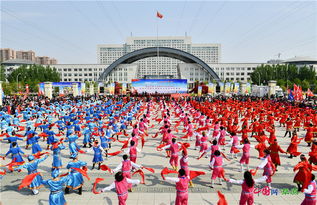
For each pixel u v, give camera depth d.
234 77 127.19
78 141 19.12
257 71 102.06
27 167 9.59
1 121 22.17
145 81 68.44
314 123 20.88
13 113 32.66
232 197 9.38
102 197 9.46
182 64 113.50
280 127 26.16
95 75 127.31
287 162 13.84
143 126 18.52
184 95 65.88
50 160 14.12
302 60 135.50
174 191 10.00
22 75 94.00
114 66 106.19
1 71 90.31
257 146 13.07
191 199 9.22
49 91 56.97
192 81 113.56
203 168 12.73
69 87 68.06
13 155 11.99
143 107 36.75
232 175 11.66
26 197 9.49
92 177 11.51
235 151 13.90
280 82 79.56
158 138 20.41
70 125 17.83
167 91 68.62
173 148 11.98
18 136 15.06
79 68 127.12
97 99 51.47
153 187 10.38
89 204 8.89
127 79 113.06
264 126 18.97
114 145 17.89
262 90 60.62
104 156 14.89
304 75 88.38
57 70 126.88
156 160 14.20
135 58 118.06
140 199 9.27
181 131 23.20
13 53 192.62
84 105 39.38
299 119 22.16
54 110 32.19
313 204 7.51
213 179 10.23
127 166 9.46
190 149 16.70
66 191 9.72
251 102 39.75
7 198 9.38
